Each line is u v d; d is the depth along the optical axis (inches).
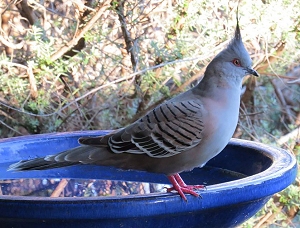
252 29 267.9
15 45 269.7
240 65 143.9
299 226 300.0
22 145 181.8
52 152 184.5
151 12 273.3
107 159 141.3
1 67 275.4
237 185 131.0
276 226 292.4
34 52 271.9
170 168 142.2
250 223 261.1
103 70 274.8
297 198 273.3
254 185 132.0
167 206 125.0
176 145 138.6
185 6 267.4
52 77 270.2
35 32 262.5
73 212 119.3
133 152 139.6
